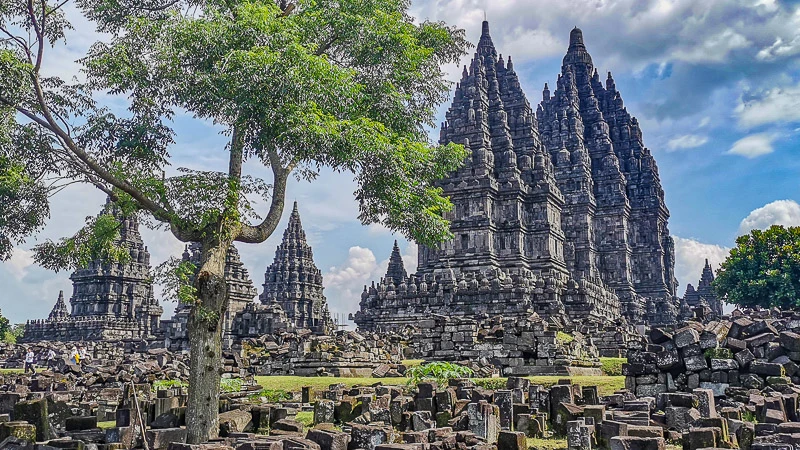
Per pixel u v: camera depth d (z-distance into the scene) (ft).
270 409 62.13
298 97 57.52
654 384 74.74
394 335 150.61
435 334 123.85
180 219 61.72
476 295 179.52
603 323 167.43
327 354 121.08
